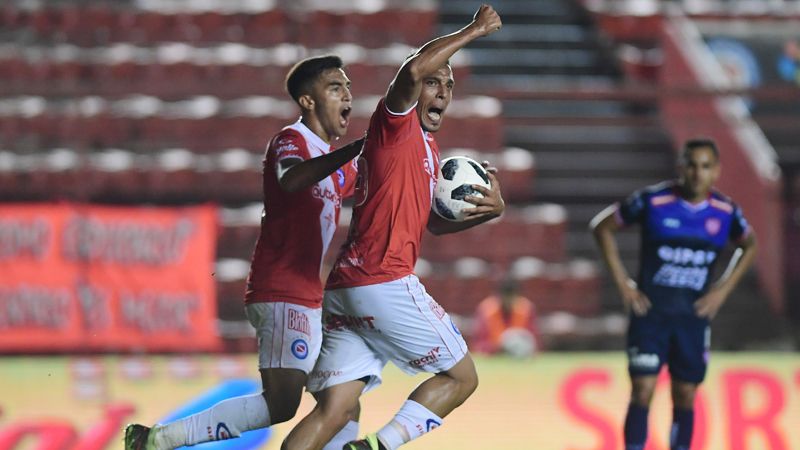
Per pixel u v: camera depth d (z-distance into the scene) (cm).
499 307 4959
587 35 7519
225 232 5762
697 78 6431
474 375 1788
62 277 4741
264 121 6506
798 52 6506
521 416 3127
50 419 3030
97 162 6206
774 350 5519
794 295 5694
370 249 1734
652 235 2342
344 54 7106
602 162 6594
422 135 1752
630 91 4306
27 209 4747
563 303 5750
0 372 4184
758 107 6338
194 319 4769
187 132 6462
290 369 1808
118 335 4741
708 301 2339
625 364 4597
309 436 1762
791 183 5847
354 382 1794
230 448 2403
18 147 6356
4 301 4709
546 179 6488
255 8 7281
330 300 1775
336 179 1862
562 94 4300
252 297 1834
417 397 1756
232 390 2783
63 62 6819
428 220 1934
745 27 6700
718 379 3672
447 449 2611
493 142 6544
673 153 6675
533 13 7662
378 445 1705
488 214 1845
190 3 7412
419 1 7569
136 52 7038
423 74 1653
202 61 6906
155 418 2998
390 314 1730
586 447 2661
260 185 6184
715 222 2334
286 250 1817
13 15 7219
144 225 4781
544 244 5997
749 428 2594
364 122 6359
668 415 3125
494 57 7169
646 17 7506
